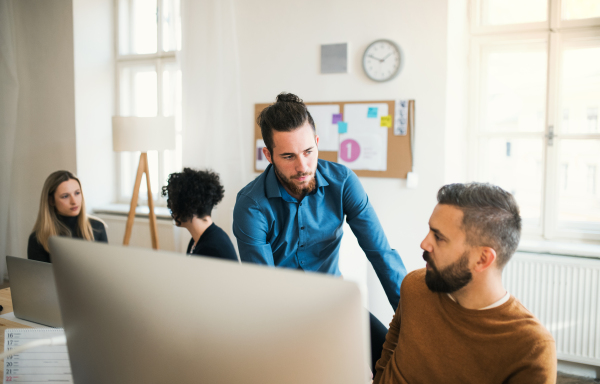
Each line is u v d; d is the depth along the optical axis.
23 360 1.11
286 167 1.34
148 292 0.67
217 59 3.42
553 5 2.90
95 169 4.09
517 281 2.73
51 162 4.02
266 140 1.35
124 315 0.70
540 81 3.01
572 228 2.98
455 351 1.01
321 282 0.57
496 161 3.16
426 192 2.95
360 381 0.58
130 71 4.20
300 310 0.58
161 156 4.11
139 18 4.14
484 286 0.97
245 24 3.37
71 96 3.89
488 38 3.07
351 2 3.05
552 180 2.97
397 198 3.02
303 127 1.29
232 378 0.63
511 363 0.94
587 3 2.87
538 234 3.04
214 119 3.45
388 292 1.59
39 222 2.43
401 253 3.03
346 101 3.10
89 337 0.75
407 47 2.92
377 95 3.03
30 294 1.44
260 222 1.52
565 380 2.64
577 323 2.61
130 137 3.21
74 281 0.74
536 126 3.05
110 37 4.14
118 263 0.68
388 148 3.01
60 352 1.12
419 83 2.91
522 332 0.93
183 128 3.54
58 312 1.39
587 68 2.88
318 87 3.18
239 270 0.60
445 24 2.82
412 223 2.99
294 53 3.23
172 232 3.80
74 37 3.84
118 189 4.29
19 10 4.00
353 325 0.56
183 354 0.66
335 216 1.58
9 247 4.09
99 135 4.10
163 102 3.97
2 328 1.42
